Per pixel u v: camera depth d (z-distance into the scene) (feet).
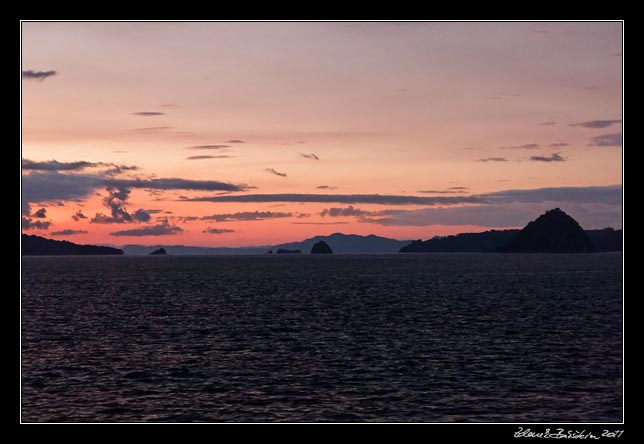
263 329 177.68
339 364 129.49
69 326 183.93
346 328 179.73
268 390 109.60
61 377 118.62
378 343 154.20
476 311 222.07
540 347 148.66
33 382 115.14
